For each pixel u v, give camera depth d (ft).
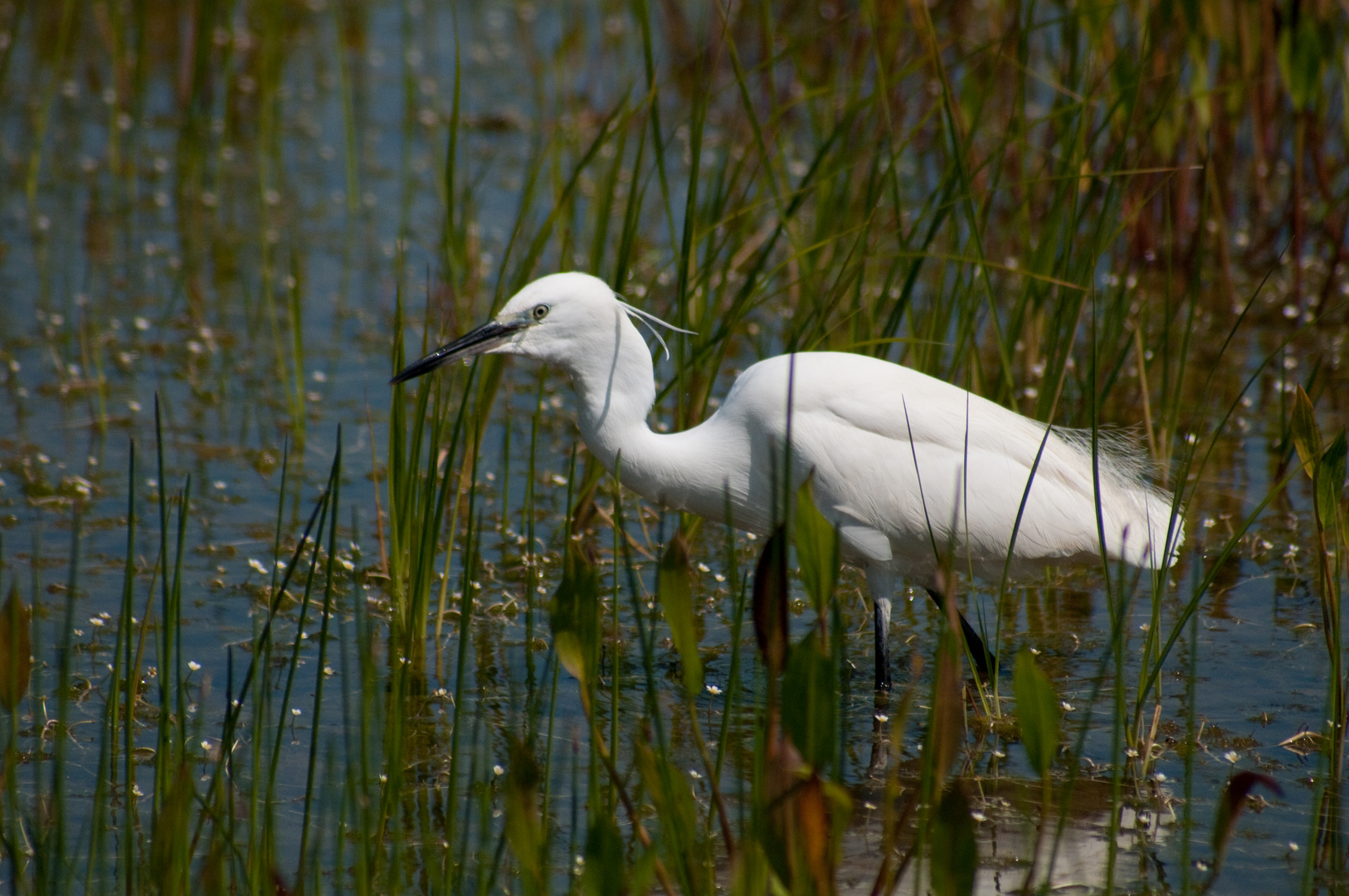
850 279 33.40
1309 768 25.54
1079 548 29.71
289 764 26.09
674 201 58.39
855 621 33.14
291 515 36.91
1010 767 26.14
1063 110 34.42
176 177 63.67
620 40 72.59
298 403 40.60
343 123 70.18
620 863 17.35
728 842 18.97
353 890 22.18
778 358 29.86
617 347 28.86
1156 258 51.29
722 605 33.35
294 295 40.19
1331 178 51.34
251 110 71.97
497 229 57.21
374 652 23.68
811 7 67.26
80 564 33.76
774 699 17.76
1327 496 24.91
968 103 39.63
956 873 17.48
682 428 32.81
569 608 18.52
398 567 30.30
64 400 43.06
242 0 84.89
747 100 32.58
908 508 28.91
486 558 35.04
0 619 19.75
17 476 38.32
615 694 21.12
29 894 20.86
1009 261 50.29
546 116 68.95
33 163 57.26
